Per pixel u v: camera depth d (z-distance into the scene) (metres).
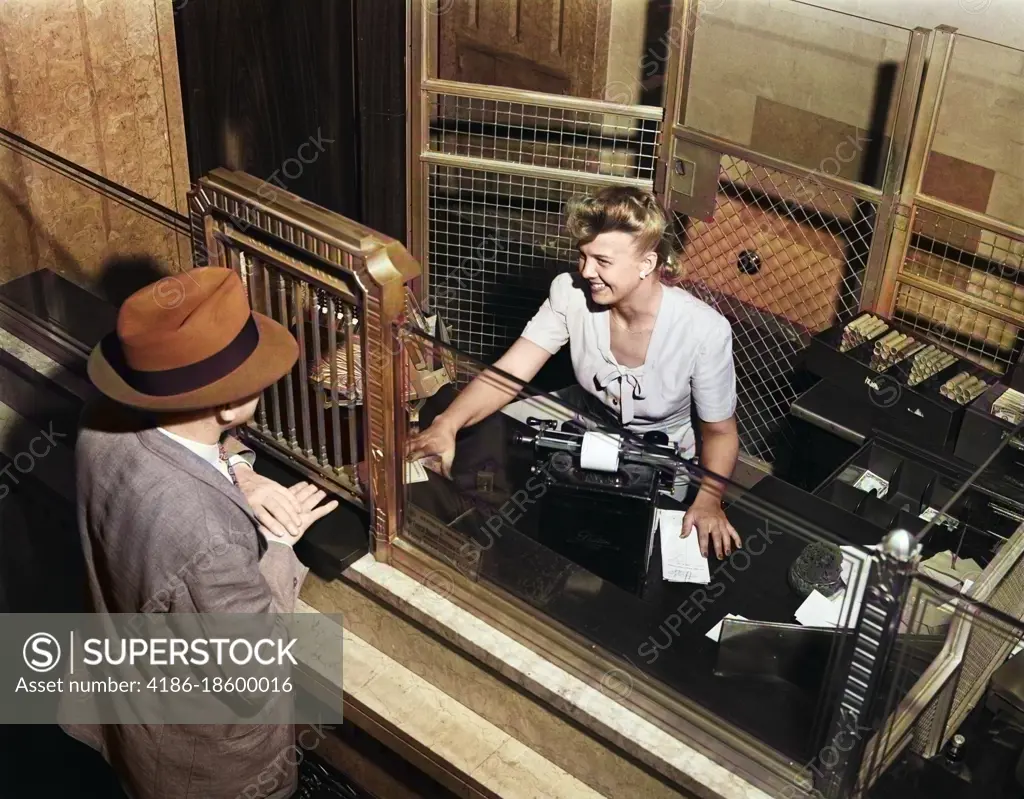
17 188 3.14
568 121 4.54
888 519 3.19
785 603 2.39
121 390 2.21
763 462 4.67
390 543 2.61
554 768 2.50
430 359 2.41
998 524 2.83
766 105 4.63
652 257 2.91
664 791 2.34
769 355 4.85
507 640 2.47
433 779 2.73
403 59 4.34
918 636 2.01
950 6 4.02
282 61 4.45
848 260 4.60
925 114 3.99
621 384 3.16
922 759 2.26
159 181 4.97
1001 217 4.16
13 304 3.45
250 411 2.34
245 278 2.61
